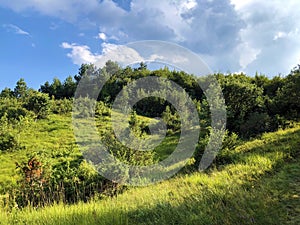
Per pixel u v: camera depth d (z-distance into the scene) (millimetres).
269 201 5789
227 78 21297
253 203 5684
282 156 9844
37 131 23688
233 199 5980
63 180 9969
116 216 5852
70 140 20047
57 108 31547
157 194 7574
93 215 6137
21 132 22766
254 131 17438
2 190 11594
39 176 10102
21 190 9641
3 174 14227
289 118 19062
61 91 49719
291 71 20953
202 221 5102
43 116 28562
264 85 27969
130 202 7234
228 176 8289
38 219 6637
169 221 5426
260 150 11688
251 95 19156
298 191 6477
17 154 17938
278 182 7234
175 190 7746
